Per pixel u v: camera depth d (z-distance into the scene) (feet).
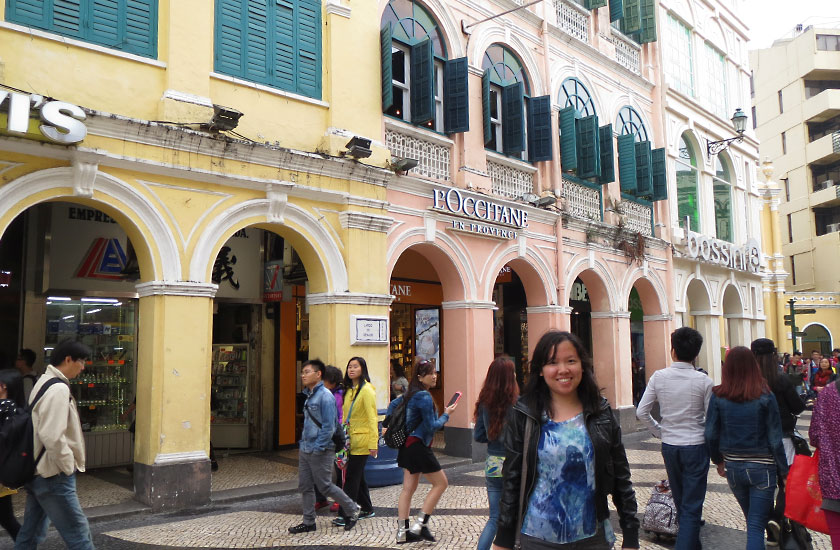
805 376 65.05
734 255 66.59
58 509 15.05
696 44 66.49
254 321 39.75
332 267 31.04
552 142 44.93
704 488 17.39
